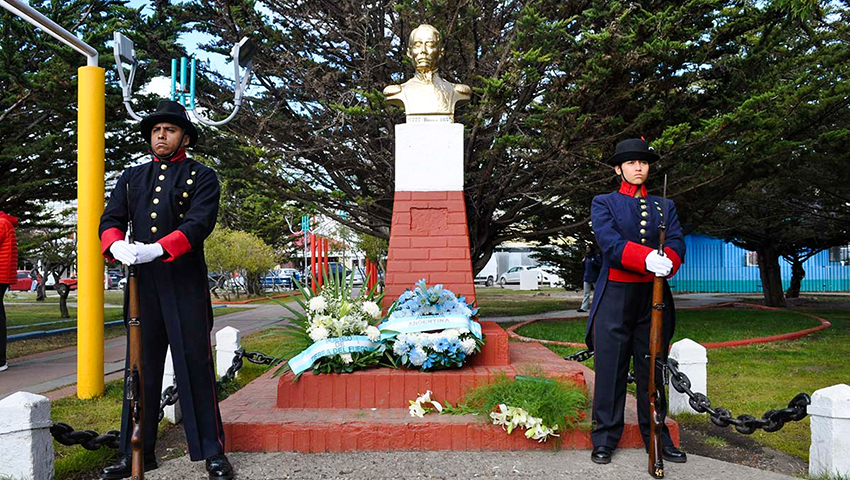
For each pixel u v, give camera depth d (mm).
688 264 23500
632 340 3518
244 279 26391
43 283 22578
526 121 7695
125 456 3285
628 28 7125
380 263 24297
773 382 5488
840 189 11070
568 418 3637
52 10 7684
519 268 32406
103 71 5223
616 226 3496
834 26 9320
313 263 10438
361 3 9422
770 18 7234
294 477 3174
